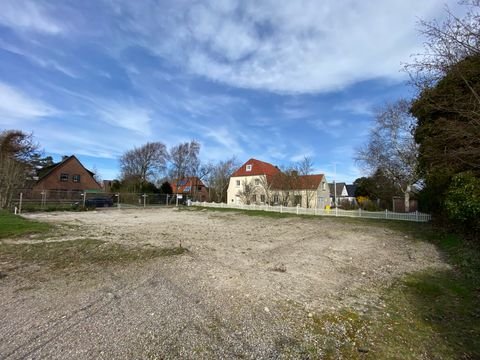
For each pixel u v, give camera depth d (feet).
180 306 13.08
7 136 92.02
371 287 16.34
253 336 10.46
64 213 67.10
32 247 26.04
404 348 9.80
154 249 25.64
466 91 29.22
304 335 10.64
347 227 46.06
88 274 18.15
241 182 127.85
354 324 11.62
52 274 18.13
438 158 34.73
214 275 17.98
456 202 28.22
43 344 9.64
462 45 24.68
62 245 26.99
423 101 36.04
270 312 12.60
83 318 11.73
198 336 10.34
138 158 158.51
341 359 9.16
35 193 84.94
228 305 13.28
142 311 12.48
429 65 27.68
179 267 19.83
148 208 93.25
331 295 14.94
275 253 25.35
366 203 93.56
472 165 27.84
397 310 13.03
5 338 10.03
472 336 10.51
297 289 15.72
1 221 42.45
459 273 19.02
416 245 29.94
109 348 9.43
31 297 14.16
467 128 25.85
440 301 14.06
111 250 25.04
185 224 49.08
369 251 26.71
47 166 130.21
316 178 112.06
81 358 8.83
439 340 10.30
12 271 18.79
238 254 24.58
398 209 78.89
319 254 25.08
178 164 153.58
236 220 57.77
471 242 25.89
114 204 101.04
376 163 75.10
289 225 49.19
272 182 97.66
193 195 152.35
